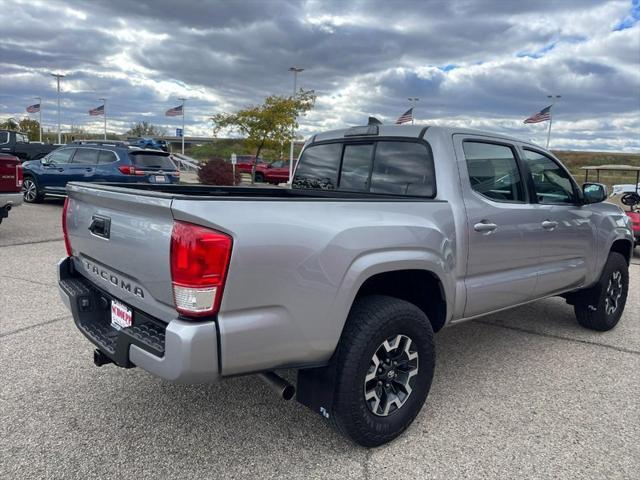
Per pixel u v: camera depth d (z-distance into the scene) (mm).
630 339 4848
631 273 8305
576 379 3848
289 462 2666
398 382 2873
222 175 23297
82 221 2986
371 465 2670
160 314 2350
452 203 3244
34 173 13070
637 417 3264
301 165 4438
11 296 5324
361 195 3746
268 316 2307
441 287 3127
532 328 5117
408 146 3531
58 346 4055
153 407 3172
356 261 2582
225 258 2141
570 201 4434
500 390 3621
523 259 3809
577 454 2824
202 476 2523
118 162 11727
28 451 2662
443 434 2998
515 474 2631
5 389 3324
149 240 2314
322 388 2652
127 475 2504
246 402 3281
